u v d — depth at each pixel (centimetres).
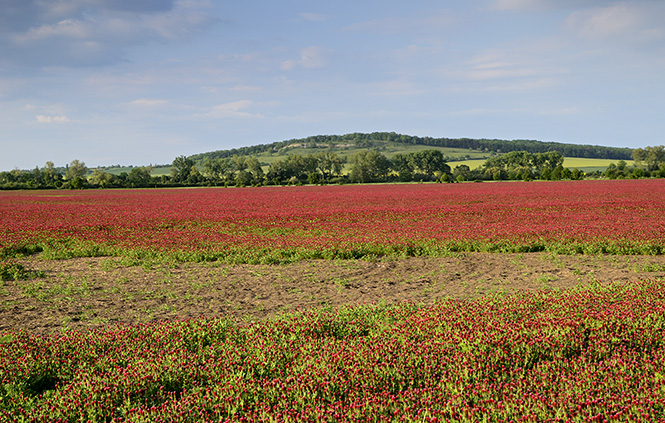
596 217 3256
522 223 3025
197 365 822
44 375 814
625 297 1168
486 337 883
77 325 1166
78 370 816
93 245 2464
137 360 839
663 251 1981
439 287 1524
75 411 677
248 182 15138
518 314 1073
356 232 2789
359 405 661
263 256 2059
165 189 12825
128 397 711
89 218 4047
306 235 2788
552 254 2034
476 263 1912
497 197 5841
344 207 4775
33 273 1786
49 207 5669
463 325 990
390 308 1217
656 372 732
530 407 652
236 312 1270
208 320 1135
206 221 3644
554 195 5916
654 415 608
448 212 3897
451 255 2075
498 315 1048
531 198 5469
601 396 670
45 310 1311
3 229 3197
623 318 959
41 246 2500
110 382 748
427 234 2578
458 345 874
